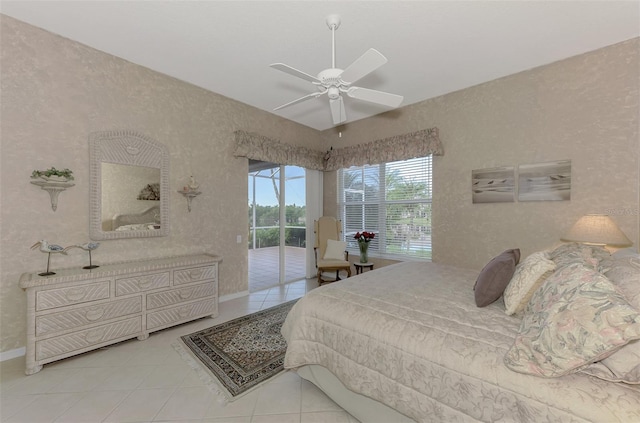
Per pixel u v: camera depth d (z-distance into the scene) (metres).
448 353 1.32
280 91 3.78
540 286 1.46
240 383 2.07
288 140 4.85
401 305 1.81
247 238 4.26
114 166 2.90
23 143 2.40
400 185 4.52
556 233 3.03
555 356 1.06
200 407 1.81
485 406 1.17
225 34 2.55
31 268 2.45
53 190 2.51
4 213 2.33
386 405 1.50
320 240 4.98
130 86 3.02
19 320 2.41
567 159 2.95
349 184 5.21
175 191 3.40
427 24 2.39
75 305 2.34
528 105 3.18
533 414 1.04
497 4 2.15
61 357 2.26
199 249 3.65
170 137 3.35
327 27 2.44
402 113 4.29
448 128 3.81
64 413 1.74
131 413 1.75
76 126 2.67
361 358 1.62
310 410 1.80
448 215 3.83
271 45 2.72
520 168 3.24
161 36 2.59
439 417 1.29
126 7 2.21
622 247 2.49
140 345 2.62
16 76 2.36
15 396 1.90
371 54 1.71
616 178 2.70
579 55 2.88
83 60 2.71
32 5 2.19
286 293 4.35
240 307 3.70
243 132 4.04
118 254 2.96
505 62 3.04
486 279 1.78
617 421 0.90
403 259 4.45
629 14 2.26
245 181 4.21
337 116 2.81
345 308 1.85
